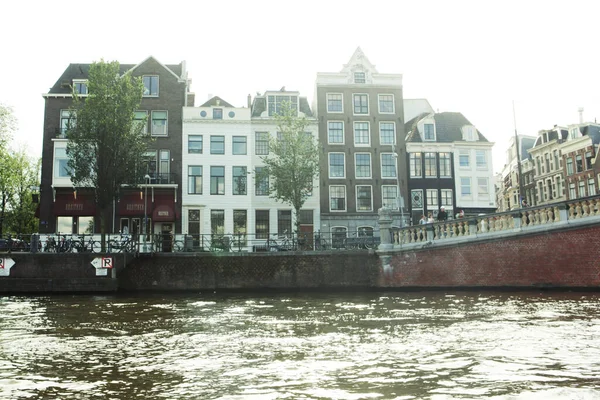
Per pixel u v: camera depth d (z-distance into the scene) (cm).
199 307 1695
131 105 2847
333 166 3919
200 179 3697
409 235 2369
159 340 996
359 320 1264
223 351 870
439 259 2244
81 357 830
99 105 2756
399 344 905
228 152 3753
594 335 962
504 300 1697
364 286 2430
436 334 1009
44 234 3297
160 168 3662
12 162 4488
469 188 4038
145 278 2469
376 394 590
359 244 2828
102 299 2069
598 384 618
